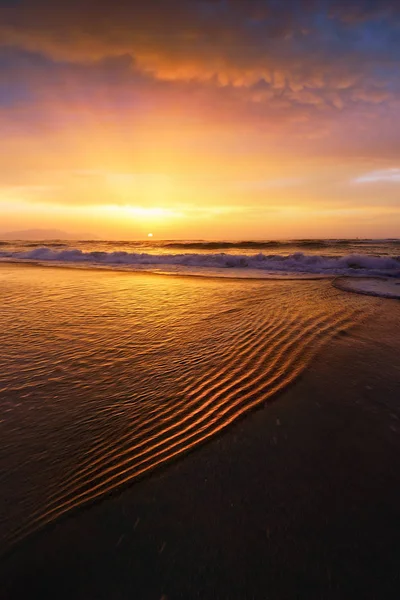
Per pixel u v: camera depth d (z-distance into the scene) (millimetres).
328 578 1419
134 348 4113
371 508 1769
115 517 1702
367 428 2492
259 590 1373
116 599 1339
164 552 1528
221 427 2479
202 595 1354
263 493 1873
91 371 3436
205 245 28062
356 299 6992
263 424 2529
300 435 2400
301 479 1980
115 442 2281
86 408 2709
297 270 12742
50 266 14289
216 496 1848
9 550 1520
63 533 1608
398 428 2494
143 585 1392
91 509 1741
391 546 1555
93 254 17469
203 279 10148
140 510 1748
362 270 12102
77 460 2094
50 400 2834
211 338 4488
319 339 4441
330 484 1941
